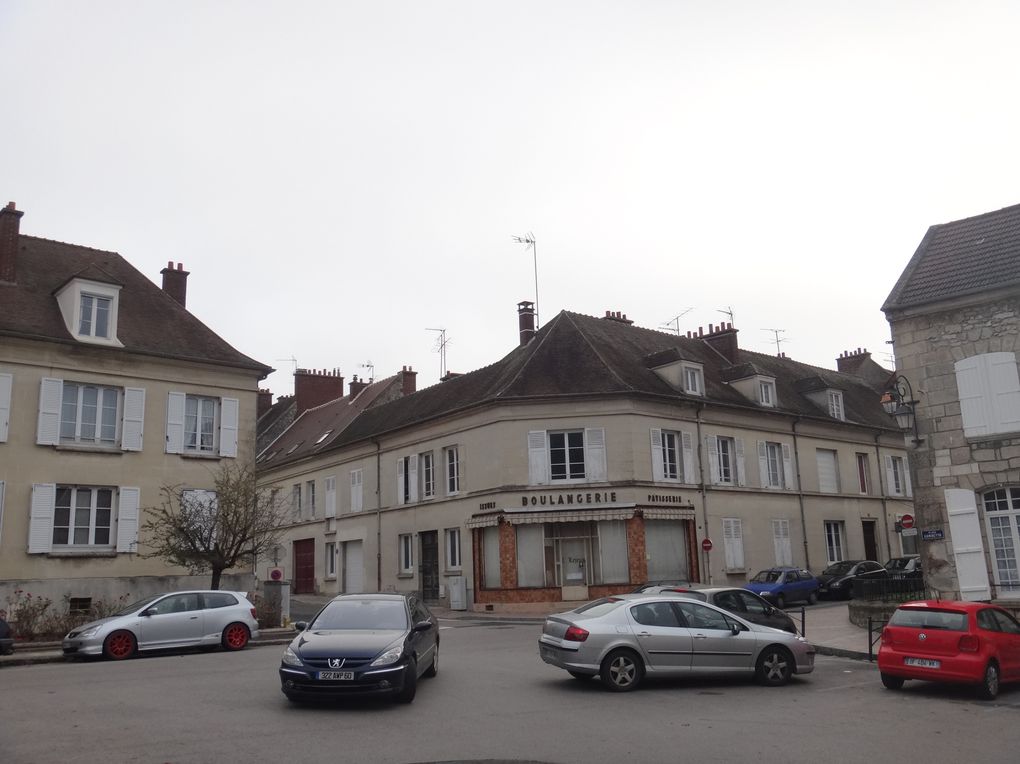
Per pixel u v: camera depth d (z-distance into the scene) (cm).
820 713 1039
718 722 977
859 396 4119
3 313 2122
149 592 2188
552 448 2853
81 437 2181
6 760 790
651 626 1231
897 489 3875
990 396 1839
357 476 3638
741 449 3186
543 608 2716
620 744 862
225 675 1330
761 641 1266
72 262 2477
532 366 2984
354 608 1202
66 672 1398
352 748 837
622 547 2759
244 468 2300
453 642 1889
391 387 4084
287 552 4047
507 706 1070
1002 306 1848
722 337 3662
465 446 3012
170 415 2309
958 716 1024
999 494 1827
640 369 3089
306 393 4759
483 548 2877
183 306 2739
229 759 792
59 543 2111
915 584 1956
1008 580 1791
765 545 3170
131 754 811
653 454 2869
